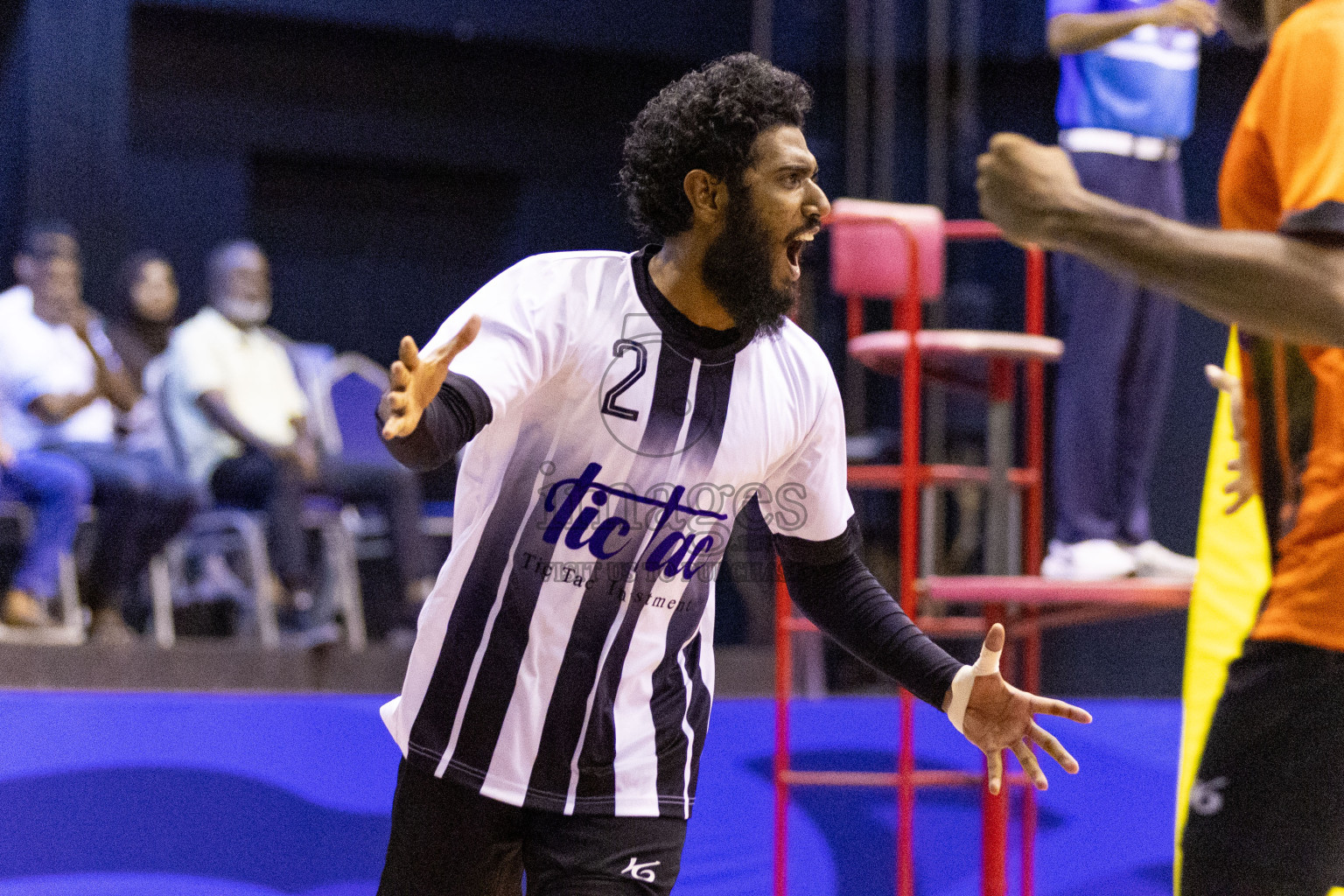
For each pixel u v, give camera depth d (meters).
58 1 20.41
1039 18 20.56
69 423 15.29
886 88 21.05
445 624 4.96
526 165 24.75
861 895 11.00
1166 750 13.80
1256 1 5.42
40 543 14.23
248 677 14.19
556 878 4.86
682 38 24.25
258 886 10.16
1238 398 5.93
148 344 18.16
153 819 10.66
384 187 24.73
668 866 4.96
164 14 22.02
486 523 4.93
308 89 23.25
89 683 13.43
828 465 5.29
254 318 16.75
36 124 20.31
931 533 10.20
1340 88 4.49
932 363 10.20
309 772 11.65
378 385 18.50
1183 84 10.49
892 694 17.50
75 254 15.82
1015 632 9.09
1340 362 4.97
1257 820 5.22
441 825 4.99
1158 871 11.59
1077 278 10.09
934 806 12.39
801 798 12.23
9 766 10.95
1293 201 4.46
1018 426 18.30
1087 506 10.06
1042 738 4.96
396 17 22.81
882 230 10.79
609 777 4.93
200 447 15.99
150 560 14.80
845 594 5.41
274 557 15.46
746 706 14.45
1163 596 7.62
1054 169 4.35
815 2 21.31
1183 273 4.25
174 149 22.41
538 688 4.90
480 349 4.60
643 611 4.98
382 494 16.47
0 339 15.19
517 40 23.50
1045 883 11.37
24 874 9.92
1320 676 5.05
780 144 4.70
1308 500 5.10
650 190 4.86
